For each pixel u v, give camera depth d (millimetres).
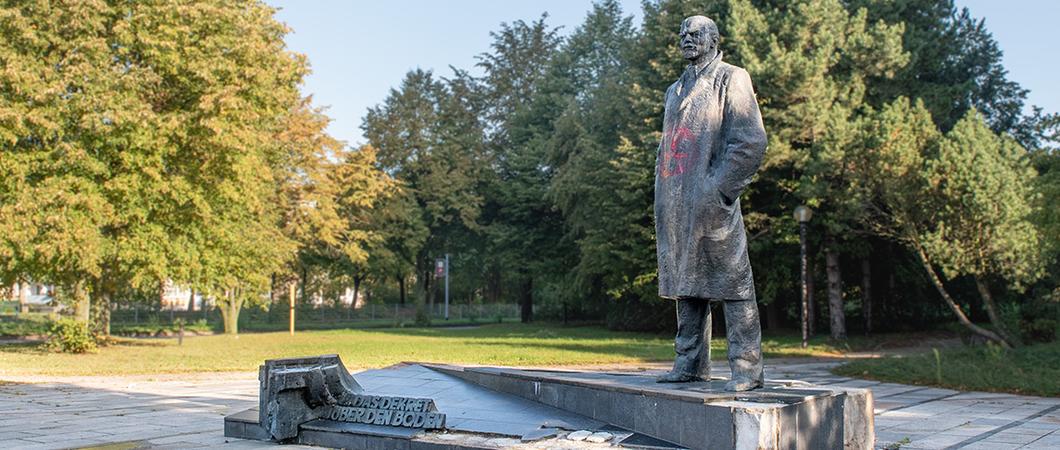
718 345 27797
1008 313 22266
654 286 33062
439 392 9406
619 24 53188
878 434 9609
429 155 54375
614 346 27391
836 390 7297
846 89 26812
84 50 22547
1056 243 16781
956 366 16094
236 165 24812
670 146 7762
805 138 27234
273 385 8609
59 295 30672
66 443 8805
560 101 51969
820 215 28016
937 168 19516
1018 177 19125
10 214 21594
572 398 8172
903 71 27688
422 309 55875
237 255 27562
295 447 8367
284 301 57219
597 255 34938
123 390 15094
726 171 7336
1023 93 31844
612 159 33344
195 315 53250
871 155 21609
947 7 30578
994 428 10148
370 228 52406
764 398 6680
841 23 27156
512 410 8391
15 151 22500
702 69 7781
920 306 35562
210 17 24359
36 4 22125
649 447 6746
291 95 27281
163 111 24797
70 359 21688
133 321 50344
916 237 21156
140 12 23453
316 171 38312
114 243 23641
